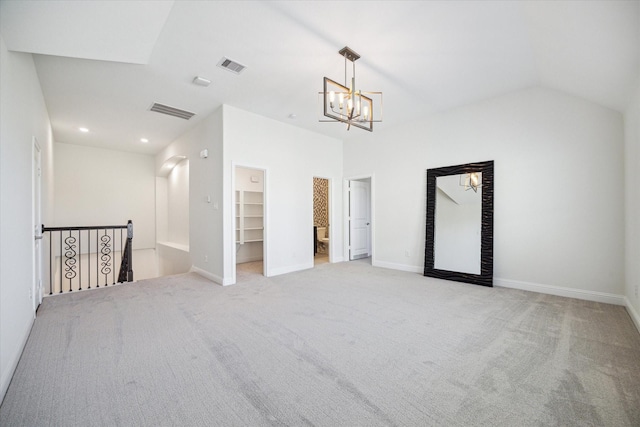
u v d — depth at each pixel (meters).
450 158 4.45
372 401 1.53
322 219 8.21
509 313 2.86
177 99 3.91
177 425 1.36
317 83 3.47
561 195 3.47
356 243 6.44
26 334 2.29
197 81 3.37
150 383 1.69
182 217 6.45
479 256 4.06
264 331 2.45
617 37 2.07
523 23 2.35
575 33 2.24
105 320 2.71
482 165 4.05
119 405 1.50
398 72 3.24
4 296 1.74
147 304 3.20
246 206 6.64
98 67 3.02
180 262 5.88
